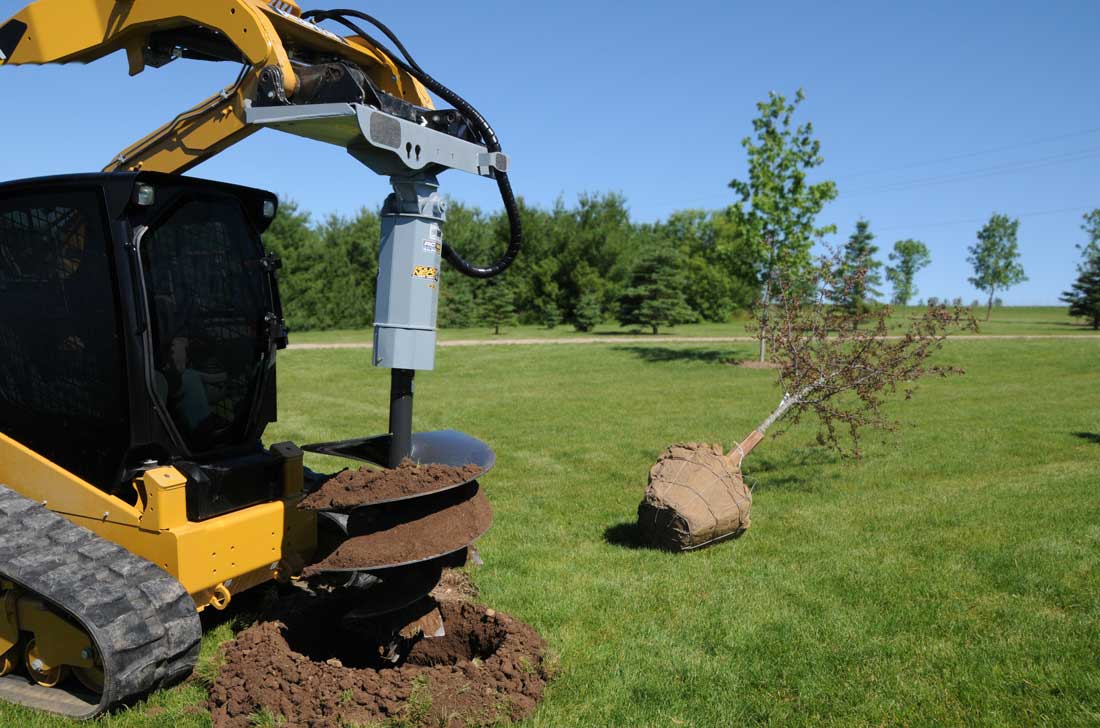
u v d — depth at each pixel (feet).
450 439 14.65
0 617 13.58
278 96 12.09
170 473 13.16
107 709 12.05
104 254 13.16
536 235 184.75
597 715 12.78
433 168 13.03
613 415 50.70
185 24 13.60
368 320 165.89
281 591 17.49
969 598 18.13
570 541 23.54
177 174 14.33
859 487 30.40
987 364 78.38
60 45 14.51
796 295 29.37
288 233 154.71
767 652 15.38
